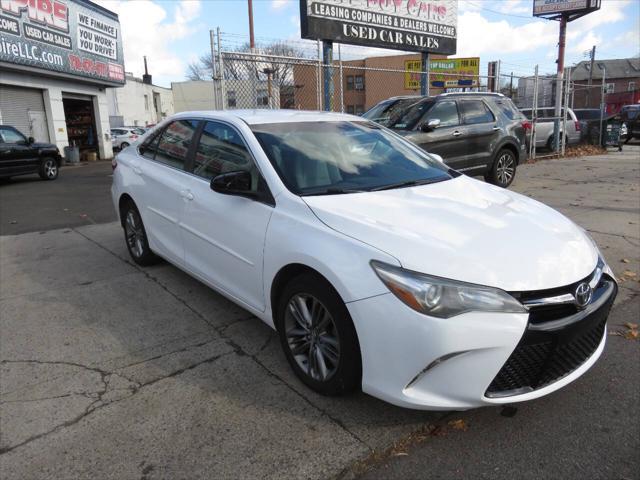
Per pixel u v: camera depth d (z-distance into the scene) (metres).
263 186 3.33
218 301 4.38
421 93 14.97
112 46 24.59
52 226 7.51
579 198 8.79
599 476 2.34
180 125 4.55
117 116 41.12
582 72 73.25
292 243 2.91
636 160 15.59
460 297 2.36
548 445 2.55
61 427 2.71
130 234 5.32
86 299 4.46
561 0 16.44
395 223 2.79
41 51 19.05
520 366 2.46
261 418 2.77
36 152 14.37
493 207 3.21
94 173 16.95
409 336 2.39
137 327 3.90
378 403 2.89
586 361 2.76
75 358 3.44
